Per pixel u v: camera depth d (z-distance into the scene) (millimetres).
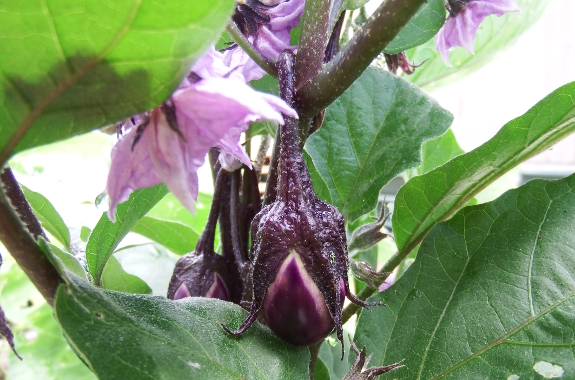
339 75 238
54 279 205
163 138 199
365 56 232
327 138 349
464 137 966
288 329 235
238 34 248
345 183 350
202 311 244
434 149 459
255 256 233
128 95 182
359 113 352
